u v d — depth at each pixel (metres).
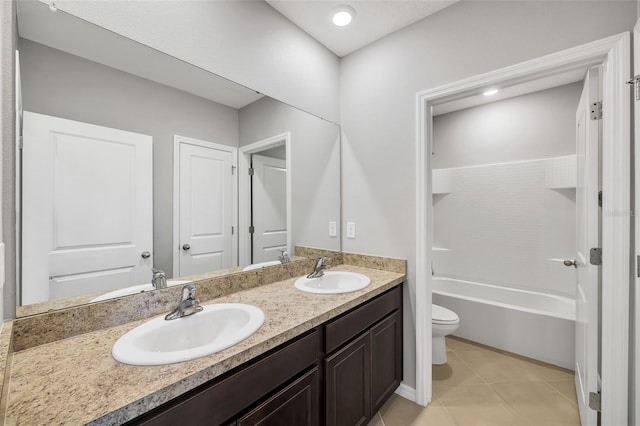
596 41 1.29
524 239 2.83
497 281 2.99
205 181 1.49
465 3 1.67
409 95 1.90
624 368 1.24
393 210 1.98
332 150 2.21
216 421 0.84
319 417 1.24
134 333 1.01
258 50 1.71
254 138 1.71
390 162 1.99
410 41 1.90
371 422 1.67
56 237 1.03
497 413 1.74
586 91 1.49
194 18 1.43
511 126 2.94
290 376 1.09
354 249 2.20
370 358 1.57
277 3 1.75
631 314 1.24
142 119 1.27
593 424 1.38
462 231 3.22
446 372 2.19
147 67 1.28
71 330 1.01
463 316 2.74
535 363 2.30
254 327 1.04
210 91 1.50
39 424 0.59
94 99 1.13
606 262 1.29
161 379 0.74
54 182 1.03
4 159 0.89
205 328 1.19
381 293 1.68
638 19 1.15
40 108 1.00
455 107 3.19
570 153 2.61
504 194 2.94
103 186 1.15
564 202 2.63
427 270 1.85
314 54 2.07
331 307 1.30
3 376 0.61
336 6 1.74
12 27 0.92
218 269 1.54
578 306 1.78
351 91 2.22
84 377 0.76
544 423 1.65
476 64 1.63
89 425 0.60
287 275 1.87
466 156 3.22
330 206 2.20
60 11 1.05
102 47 1.15
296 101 1.95
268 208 1.80
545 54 1.42
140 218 1.26
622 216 1.24
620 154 1.24
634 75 1.18
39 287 0.98
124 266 1.20
